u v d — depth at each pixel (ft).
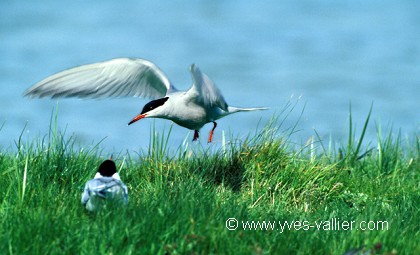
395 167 44.37
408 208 37.52
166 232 29.19
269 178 39.96
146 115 36.70
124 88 37.09
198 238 28.32
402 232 31.71
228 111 38.22
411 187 41.24
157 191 36.58
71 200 34.14
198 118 37.37
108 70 36.29
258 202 37.86
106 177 32.94
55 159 38.81
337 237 31.35
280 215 34.91
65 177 38.11
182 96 36.60
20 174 36.40
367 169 45.01
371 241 30.14
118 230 28.89
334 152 46.52
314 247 29.63
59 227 29.58
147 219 29.84
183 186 36.70
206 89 33.94
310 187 39.68
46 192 34.32
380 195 39.93
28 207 32.89
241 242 28.76
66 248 27.94
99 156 41.50
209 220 30.07
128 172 40.34
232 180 39.93
